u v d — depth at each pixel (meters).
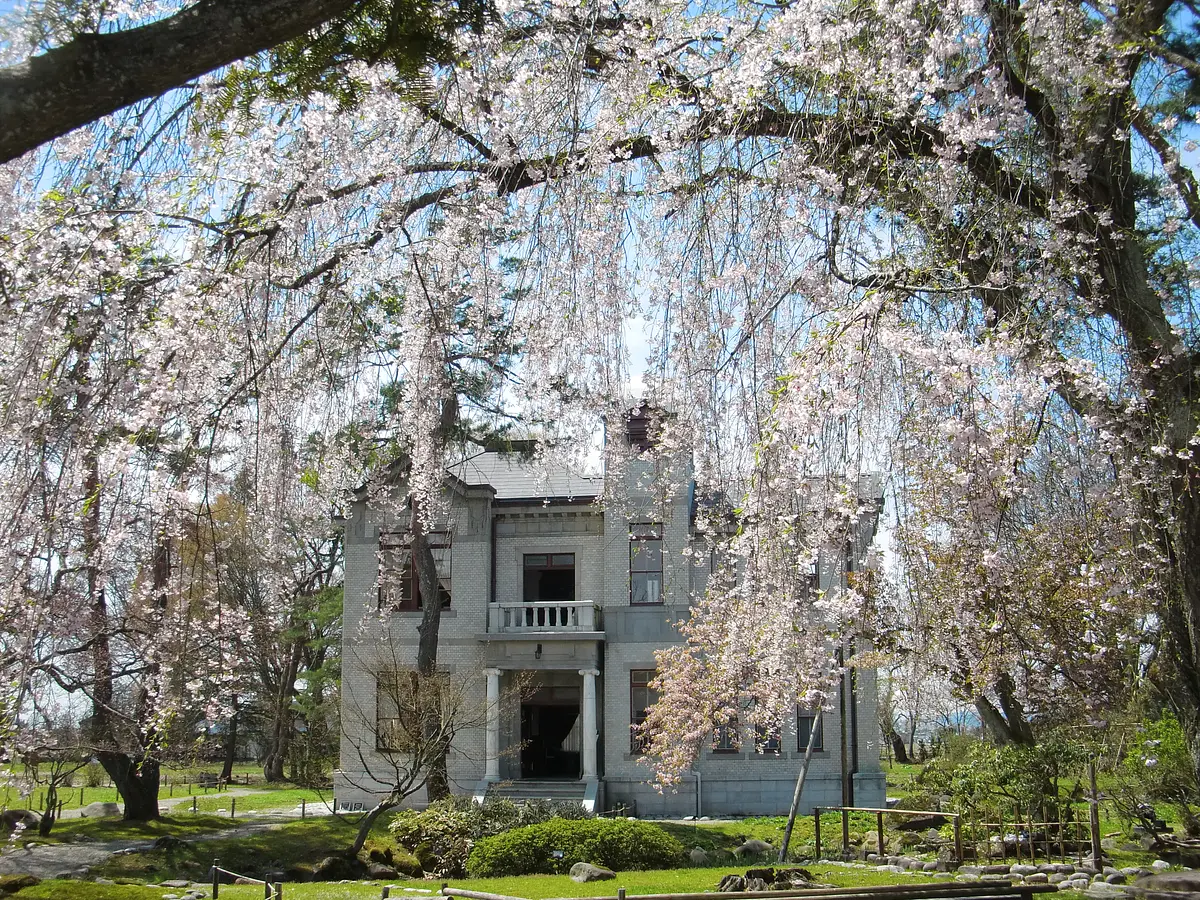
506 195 7.83
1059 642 12.59
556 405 9.42
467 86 6.81
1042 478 8.00
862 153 7.10
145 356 6.50
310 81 6.20
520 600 25.80
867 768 23.48
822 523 7.58
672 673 20.64
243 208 7.13
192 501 7.67
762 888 11.90
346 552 25.89
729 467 7.75
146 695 13.81
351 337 7.79
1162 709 14.88
